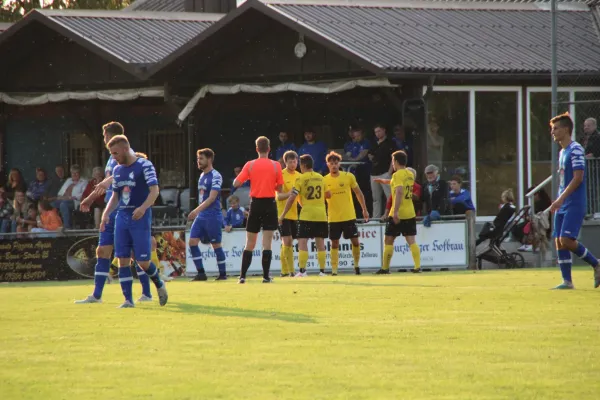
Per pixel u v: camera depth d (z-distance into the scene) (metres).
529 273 58.41
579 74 79.31
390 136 85.00
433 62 76.31
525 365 23.94
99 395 21.09
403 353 25.92
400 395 20.61
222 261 61.72
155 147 98.19
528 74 78.12
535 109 81.44
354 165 78.44
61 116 99.69
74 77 91.56
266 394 20.88
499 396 20.38
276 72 82.56
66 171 99.94
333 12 83.25
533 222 71.25
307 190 62.75
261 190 53.81
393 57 75.81
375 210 75.75
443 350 26.31
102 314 36.78
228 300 41.88
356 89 86.12
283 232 64.31
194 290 48.78
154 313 36.75
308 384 21.95
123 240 39.69
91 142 98.81
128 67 84.00
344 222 64.12
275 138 91.94
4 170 97.50
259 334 29.97
